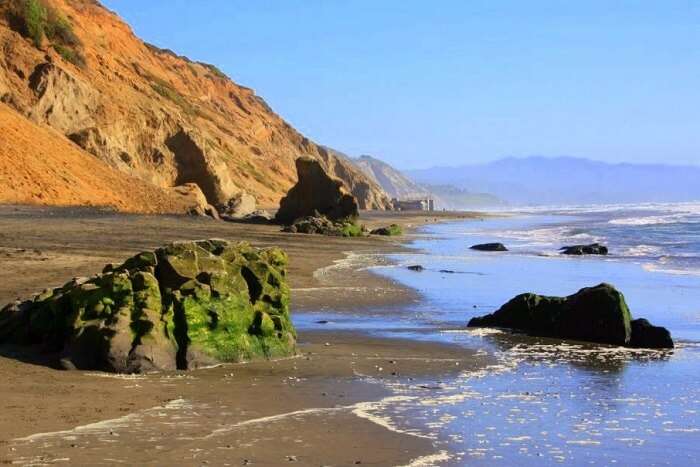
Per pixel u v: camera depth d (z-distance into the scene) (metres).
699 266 38.62
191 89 150.25
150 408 11.69
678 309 24.77
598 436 10.91
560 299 20.41
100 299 14.84
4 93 73.38
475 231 75.62
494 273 34.53
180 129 93.50
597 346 18.56
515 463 9.62
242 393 12.92
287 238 50.34
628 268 37.28
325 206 63.91
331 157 176.12
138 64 127.62
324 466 9.23
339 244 49.09
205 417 11.25
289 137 175.75
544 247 52.75
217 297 15.53
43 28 87.88
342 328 20.30
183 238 43.00
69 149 70.75
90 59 97.31
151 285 15.08
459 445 10.26
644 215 120.38
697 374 15.45
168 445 9.78
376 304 24.45
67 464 8.88
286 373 14.69
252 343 15.84
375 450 9.91
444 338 19.19
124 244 37.62
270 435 10.42
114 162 79.00
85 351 14.33
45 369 13.95
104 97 85.50
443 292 27.61
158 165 90.25
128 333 14.43
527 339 19.25
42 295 15.93
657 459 9.94
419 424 11.23
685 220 92.00
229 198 87.81
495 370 15.62
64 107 79.06
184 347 14.83
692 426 11.52
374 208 170.88
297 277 30.31
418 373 15.11
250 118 161.88
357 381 14.17
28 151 62.94
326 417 11.48
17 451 9.31
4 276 24.84
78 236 40.75
